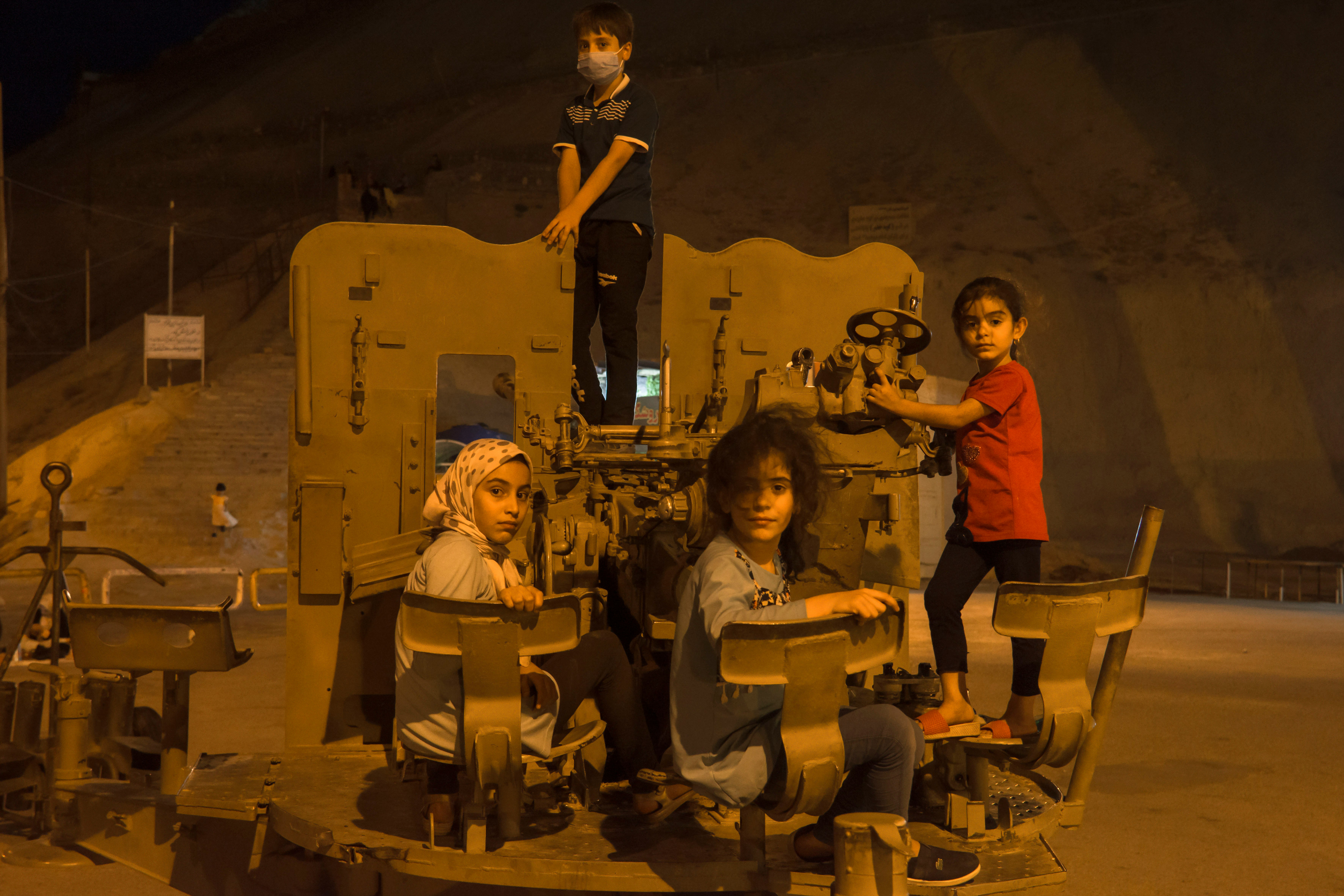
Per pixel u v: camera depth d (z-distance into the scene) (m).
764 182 38.53
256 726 7.43
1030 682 3.07
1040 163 36.44
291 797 3.35
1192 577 24.83
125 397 29.33
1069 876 4.72
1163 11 38.91
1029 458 3.24
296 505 3.96
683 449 3.49
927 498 20.22
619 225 4.54
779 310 4.41
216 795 3.39
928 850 2.89
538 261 4.14
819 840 2.79
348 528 3.99
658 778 2.94
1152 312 33.41
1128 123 36.53
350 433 4.00
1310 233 33.44
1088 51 38.88
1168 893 4.50
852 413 3.15
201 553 20.64
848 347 3.11
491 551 3.02
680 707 2.69
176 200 44.31
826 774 2.48
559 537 3.34
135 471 22.62
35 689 4.86
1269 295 32.97
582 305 4.62
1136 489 31.48
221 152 46.00
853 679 4.14
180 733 3.93
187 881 3.82
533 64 48.97
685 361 4.38
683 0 48.22
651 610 3.21
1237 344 32.69
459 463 3.03
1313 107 35.31
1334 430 31.42
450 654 2.63
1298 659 11.36
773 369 4.36
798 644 2.42
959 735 2.98
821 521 3.10
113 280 42.38
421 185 34.66
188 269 41.34
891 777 2.70
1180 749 7.28
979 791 3.12
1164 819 5.64
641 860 2.76
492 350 4.10
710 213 37.62
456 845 2.85
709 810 3.24
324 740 4.00
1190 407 32.16
